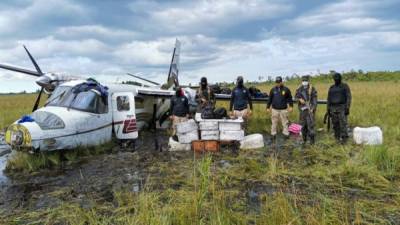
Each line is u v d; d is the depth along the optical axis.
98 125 9.00
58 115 8.14
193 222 4.19
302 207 4.54
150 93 11.77
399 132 9.87
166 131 12.83
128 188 5.89
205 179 5.03
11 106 23.69
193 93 13.41
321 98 22.36
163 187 5.85
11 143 7.49
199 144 8.75
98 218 4.50
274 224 4.02
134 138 9.94
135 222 4.12
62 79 10.48
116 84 10.73
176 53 16.48
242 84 10.56
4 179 6.76
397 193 5.13
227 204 4.94
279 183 5.86
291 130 10.90
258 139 8.92
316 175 6.22
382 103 17.83
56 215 4.79
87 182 6.38
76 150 8.46
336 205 4.71
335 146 8.65
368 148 7.29
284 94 10.48
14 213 4.96
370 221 4.28
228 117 9.98
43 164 7.65
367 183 5.74
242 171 6.63
